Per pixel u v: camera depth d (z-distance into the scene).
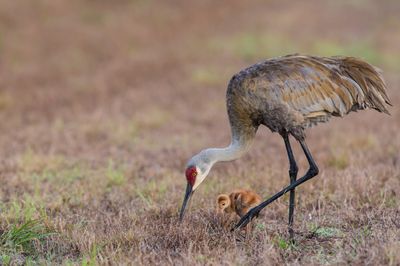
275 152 15.17
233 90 9.82
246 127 9.95
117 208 11.28
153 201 11.36
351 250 8.62
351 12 37.47
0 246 9.26
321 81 9.62
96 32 31.59
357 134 16.38
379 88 10.06
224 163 14.03
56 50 28.72
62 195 11.76
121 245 9.19
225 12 37.25
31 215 10.27
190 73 25.31
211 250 8.87
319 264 8.25
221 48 29.41
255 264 8.30
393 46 29.23
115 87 23.14
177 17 35.59
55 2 35.19
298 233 9.60
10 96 21.56
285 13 36.75
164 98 21.83
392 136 16.47
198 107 20.70
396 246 8.16
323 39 30.33
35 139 16.72
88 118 18.73
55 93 22.17
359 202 10.96
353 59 10.01
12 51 27.95
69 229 9.88
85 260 8.29
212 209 10.35
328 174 12.42
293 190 9.59
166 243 9.12
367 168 12.70
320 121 9.88
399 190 11.35
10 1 34.19
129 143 16.59
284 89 9.51
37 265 8.77
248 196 10.20
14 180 12.81
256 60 27.52
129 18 34.75
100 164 14.51
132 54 28.48
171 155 15.27
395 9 38.34
